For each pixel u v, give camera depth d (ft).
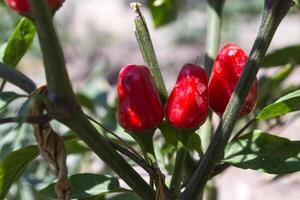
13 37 0.98
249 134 0.99
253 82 0.89
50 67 0.74
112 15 6.60
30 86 0.84
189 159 1.03
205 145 1.13
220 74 0.95
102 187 0.99
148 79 0.91
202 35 5.33
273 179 1.39
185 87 0.90
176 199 0.91
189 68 0.91
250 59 0.86
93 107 1.52
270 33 0.85
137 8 0.96
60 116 0.78
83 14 6.48
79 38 5.32
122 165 0.85
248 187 2.21
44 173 1.61
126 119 0.91
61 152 0.85
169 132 0.97
